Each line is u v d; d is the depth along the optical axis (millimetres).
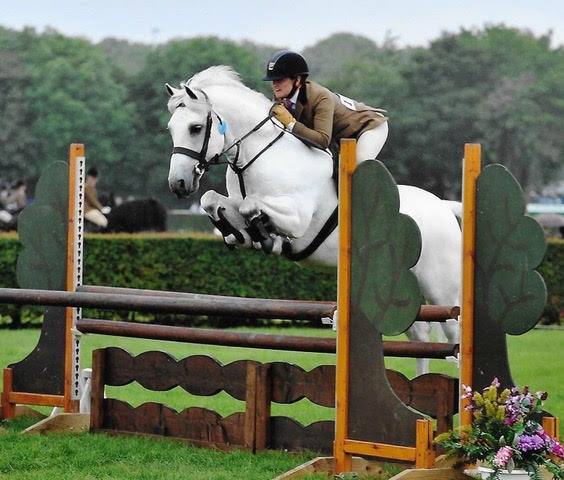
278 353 17328
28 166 93188
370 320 8516
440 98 87312
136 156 97375
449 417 8703
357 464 8938
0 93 96188
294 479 8633
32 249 11203
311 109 10445
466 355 8195
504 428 7977
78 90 99125
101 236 21516
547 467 7922
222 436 9883
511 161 89500
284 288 22094
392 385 9055
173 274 21781
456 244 11102
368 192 8516
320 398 9391
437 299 11109
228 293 21922
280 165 10359
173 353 17047
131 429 10445
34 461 9289
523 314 7922
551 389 14008
